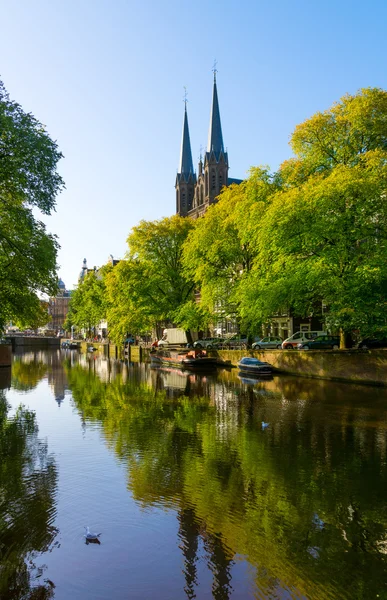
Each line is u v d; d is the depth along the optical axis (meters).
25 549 8.84
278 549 8.77
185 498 11.22
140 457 14.53
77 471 13.23
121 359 72.25
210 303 42.44
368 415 20.27
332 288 28.19
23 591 7.54
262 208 32.22
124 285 55.31
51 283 31.00
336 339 43.59
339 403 23.11
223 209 41.22
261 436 16.92
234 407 22.86
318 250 29.61
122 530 9.56
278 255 31.25
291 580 7.78
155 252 53.50
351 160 30.33
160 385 33.38
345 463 13.72
